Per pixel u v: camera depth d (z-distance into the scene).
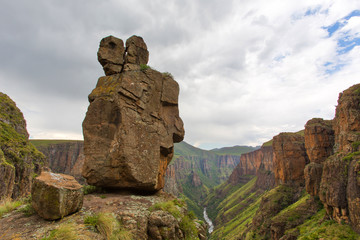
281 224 68.88
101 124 13.58
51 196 8.33
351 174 46.16
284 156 101.44
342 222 46.62
